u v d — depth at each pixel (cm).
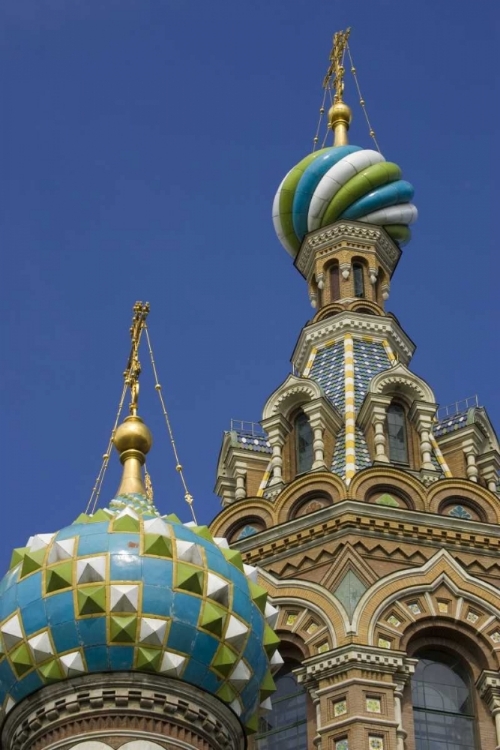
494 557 7188
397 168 8994
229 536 7394
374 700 6669
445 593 7031
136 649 6012
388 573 7044
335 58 9625
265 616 6384
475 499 7375
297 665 6938
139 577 6112
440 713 6812
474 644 6950
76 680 6006
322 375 8094
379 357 8181
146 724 5969
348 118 9369
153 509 6644
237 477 7775
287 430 7819
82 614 6041
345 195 8831
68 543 6219
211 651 6100
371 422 7694
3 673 6100
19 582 6194
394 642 6856
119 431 6906
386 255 8850
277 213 9069
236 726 6175
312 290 8756
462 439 7800
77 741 5925
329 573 7044
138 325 7369
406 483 7344
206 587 6172
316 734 6644
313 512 7212
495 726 6756
